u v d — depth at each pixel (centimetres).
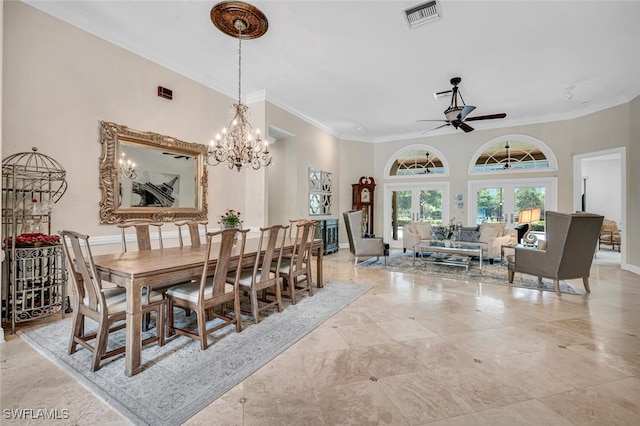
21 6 278
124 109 357
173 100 413
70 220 310
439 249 535
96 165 330
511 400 168
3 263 267
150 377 189
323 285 418
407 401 167
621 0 283
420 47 370
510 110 608
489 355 219
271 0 287
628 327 270
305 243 352
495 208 705
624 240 525
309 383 184
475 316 298
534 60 401
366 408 161
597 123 570
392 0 286
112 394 171
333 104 580
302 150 641
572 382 185
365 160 827
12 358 212
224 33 343
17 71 275
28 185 282
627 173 517
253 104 529
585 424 149
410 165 805
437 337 250
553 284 409
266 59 403
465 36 347
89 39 325
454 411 159
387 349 229
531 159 668
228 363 207
